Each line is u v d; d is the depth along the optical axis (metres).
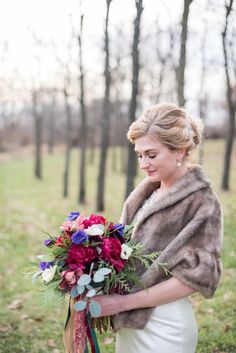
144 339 1.91
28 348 3.87
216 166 20.58
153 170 1.88
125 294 1.92
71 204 13.04
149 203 2.05
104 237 1.89
